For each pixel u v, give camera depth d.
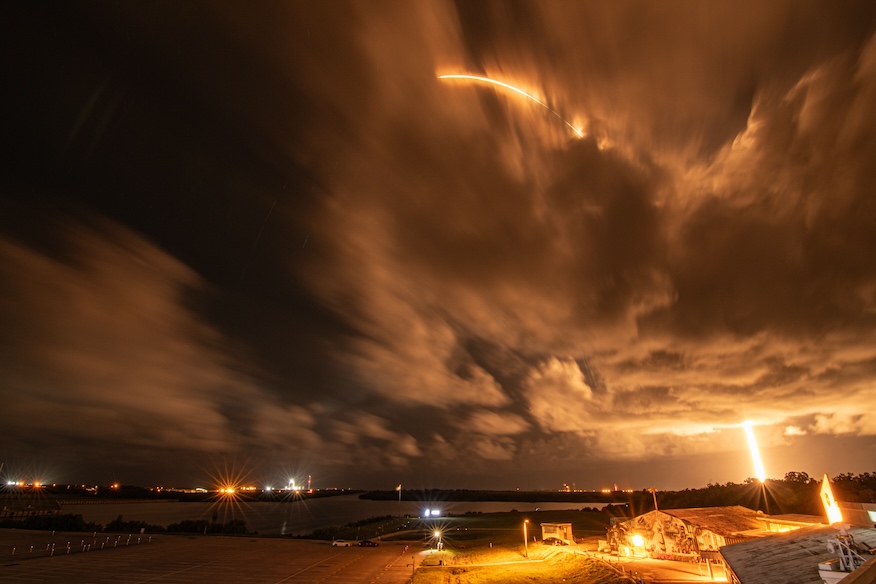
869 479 113.62
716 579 50.41
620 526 77.25
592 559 67.94
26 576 68.31
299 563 85.12
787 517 62.62
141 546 104.38
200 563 83.50
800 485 123.81
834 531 36.22
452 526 154.62
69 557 87.00
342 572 76.50
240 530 139.25
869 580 8.99
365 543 110.44
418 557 92.19
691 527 65.06
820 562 29.22
